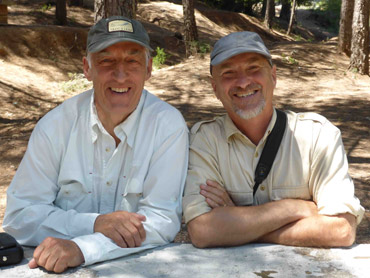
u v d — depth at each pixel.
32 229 2.61
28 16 20.44
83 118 2.71
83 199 2.73
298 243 2.54
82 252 2.32
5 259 2.35
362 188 5.59
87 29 16.44
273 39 29.69
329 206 2.51
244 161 2.72
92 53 2.61
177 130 2.72
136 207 2.73
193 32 17.39
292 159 2.67
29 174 2.69
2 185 6.11
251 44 2.60
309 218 2.53
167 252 2.51
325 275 2.20
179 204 2.69
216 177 2.74
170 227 2.62
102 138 2.69
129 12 7.80
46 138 2.69
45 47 14.97
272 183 2.71
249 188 2.73
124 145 2.70
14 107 10.98
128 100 2.62
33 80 13.14
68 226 2.54
